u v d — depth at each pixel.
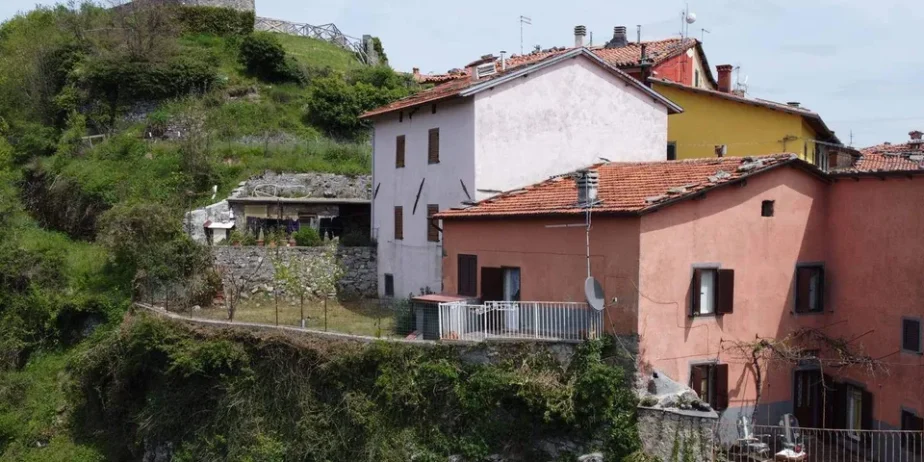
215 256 30.78
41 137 43.53
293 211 34.56
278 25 58.38
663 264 19.69
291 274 31.70
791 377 21.83
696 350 20.30
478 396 20.12
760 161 21.39
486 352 20.44
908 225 20.23
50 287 31.08
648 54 35.53
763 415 21.31
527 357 20.14
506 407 20.03
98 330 28.95
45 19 55.47
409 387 20.58
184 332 24.30
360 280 32.88
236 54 49.69
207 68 45.84
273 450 21.62
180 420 23.73
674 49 36.53
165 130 41.66
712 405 20.64
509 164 26.53
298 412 21.86
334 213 35.38
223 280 30.67
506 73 26.23
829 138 33.81
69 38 48.38
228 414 22.75
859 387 21.38
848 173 21.75
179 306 28.78
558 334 20.53
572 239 20.95
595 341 19.64
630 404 19.09
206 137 38.25
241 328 23.50
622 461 18.62
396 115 31.14
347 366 21.38
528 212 21.94
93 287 30.64
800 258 22.14
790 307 21.97
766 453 19.80
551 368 19.97
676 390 18.83
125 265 30.77
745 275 21.14
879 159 30.06
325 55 56.50
